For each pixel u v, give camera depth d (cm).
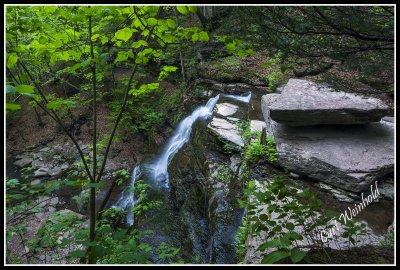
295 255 212
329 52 296
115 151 1190
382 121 660
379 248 331
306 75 946
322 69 364
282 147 593
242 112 879
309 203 475
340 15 263
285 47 294
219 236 536
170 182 827
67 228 386
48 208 891
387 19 268
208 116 991
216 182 647
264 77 1088
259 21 282
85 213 871
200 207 661
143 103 1267
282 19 276
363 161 529
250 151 626
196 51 1334
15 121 1436
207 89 1178
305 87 702
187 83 1281
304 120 607
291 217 278
